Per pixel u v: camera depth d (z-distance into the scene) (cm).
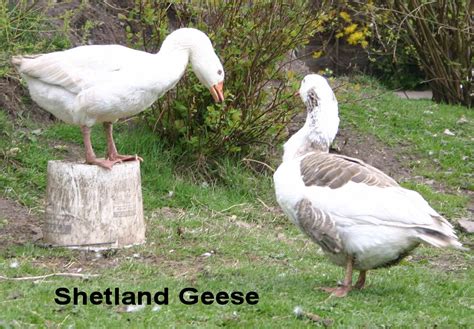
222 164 1112
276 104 1102
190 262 830
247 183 1091
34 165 1038
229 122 1048
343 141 1300
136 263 802
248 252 882
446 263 897
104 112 806
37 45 1026
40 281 725
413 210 668
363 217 673
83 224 834
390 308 688
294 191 700
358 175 689
